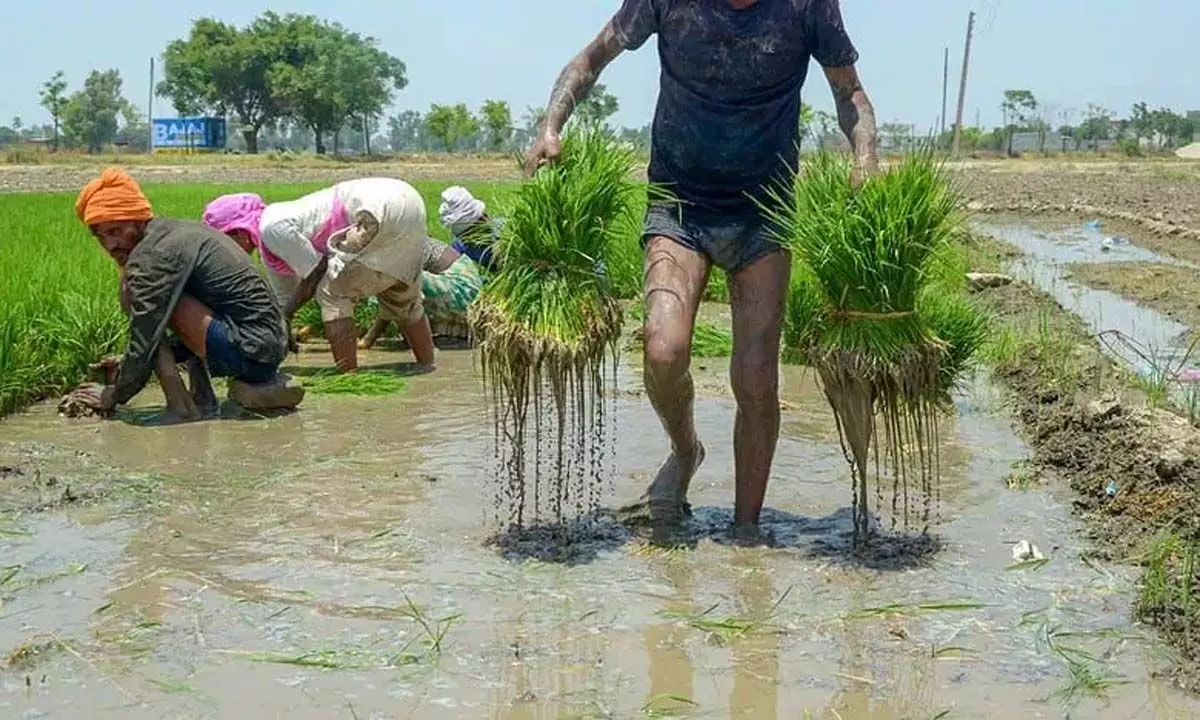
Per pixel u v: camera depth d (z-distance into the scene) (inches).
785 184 205.5
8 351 305.1
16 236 577.3
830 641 164.1
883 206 189.3
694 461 222.7
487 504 225.6
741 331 206.8
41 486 236.7
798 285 354.6
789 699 146.9
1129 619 171.0
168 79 3358.8
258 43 3260.3
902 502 228.7
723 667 156.0
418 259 347.3
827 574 189.9
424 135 5954.7
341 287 338.6
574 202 194.4
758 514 211.9
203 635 166.1
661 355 200.1
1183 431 243.6
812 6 194.4
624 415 299.1
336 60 3216.0
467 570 191.0
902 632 166.6
